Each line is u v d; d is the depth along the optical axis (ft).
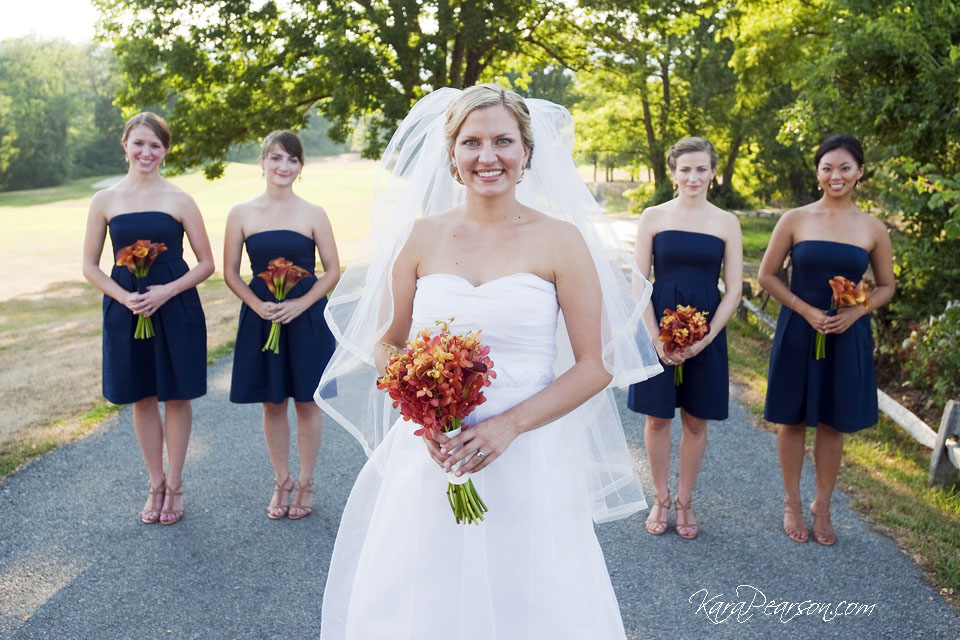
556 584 7.13
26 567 11.83
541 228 7.26
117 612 10.62
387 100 46.96
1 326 33.99
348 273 9.39
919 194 20.59
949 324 18.45
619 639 7.66
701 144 13.00
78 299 42.47
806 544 12.64
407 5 47.67
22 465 16.06
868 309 12.12
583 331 7.23
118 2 53.67
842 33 22.61
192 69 52.24
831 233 12.56
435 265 7.45
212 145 53.57
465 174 7.13
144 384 13.08
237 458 16.71
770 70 48.73
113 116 269.23
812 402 12.32
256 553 12.33
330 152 322.34
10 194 206.18
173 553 12.31
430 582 7.09
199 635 10.11
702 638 10.07
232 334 29.58
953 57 18.76
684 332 12.01
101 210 13.17
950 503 14.15
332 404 10.42
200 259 13.53
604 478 8.86
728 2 53.26
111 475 15.58
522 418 6.83
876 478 15.38
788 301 12.48
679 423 19.69
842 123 23.45
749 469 16.06
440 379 6.42
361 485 8.46
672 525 13.38
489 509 7.17
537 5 55.77
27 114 233.14
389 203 8.15
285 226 13.37
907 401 20.83
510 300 7.10
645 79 61.05
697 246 12.89
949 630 10.19
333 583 8.36
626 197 147.43
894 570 11.77
